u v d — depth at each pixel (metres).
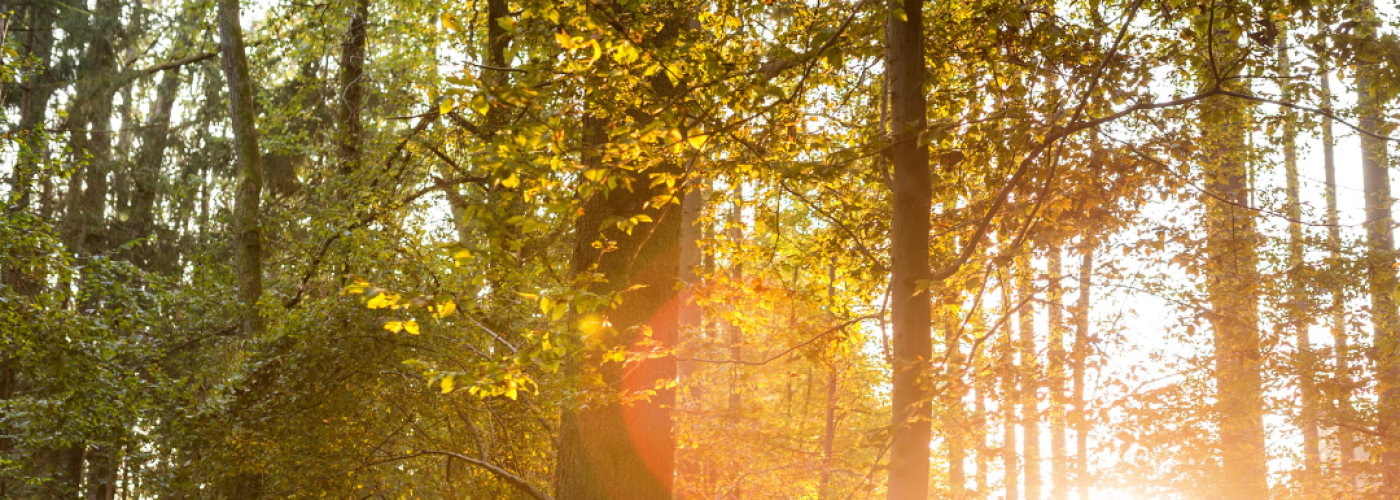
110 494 20.38
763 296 8.35
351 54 15.51
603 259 7.42
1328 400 9.07
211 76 22.11
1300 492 10.70
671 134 4.69
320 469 10.48
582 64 5.42
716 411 12.84
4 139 10.53
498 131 6.49
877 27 6.65
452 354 10.31
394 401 10.58
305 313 11.30
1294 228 10.86
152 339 13.90
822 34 5.61
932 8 9.20
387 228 12.03
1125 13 7.88
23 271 10.55
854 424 17.34
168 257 20.89
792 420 16.19
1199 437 9.72
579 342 5.97
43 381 11.57
